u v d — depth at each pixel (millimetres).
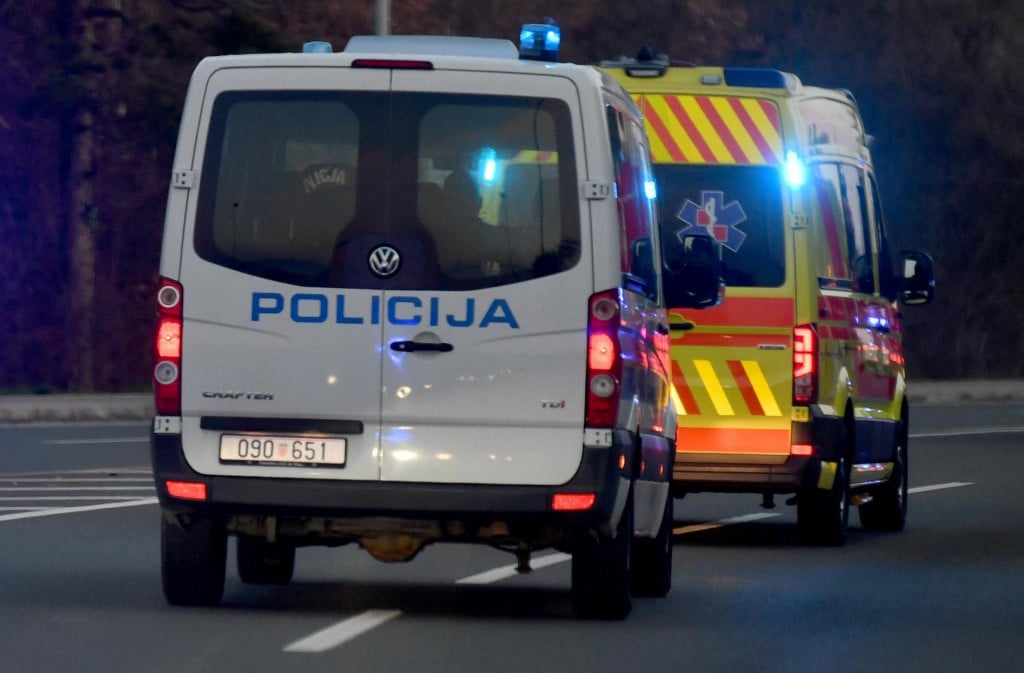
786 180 30172
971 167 112000
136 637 19391
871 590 24953
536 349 19906
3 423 63719
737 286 30047
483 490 19828
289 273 20047
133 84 74125
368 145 20125
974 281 115812
